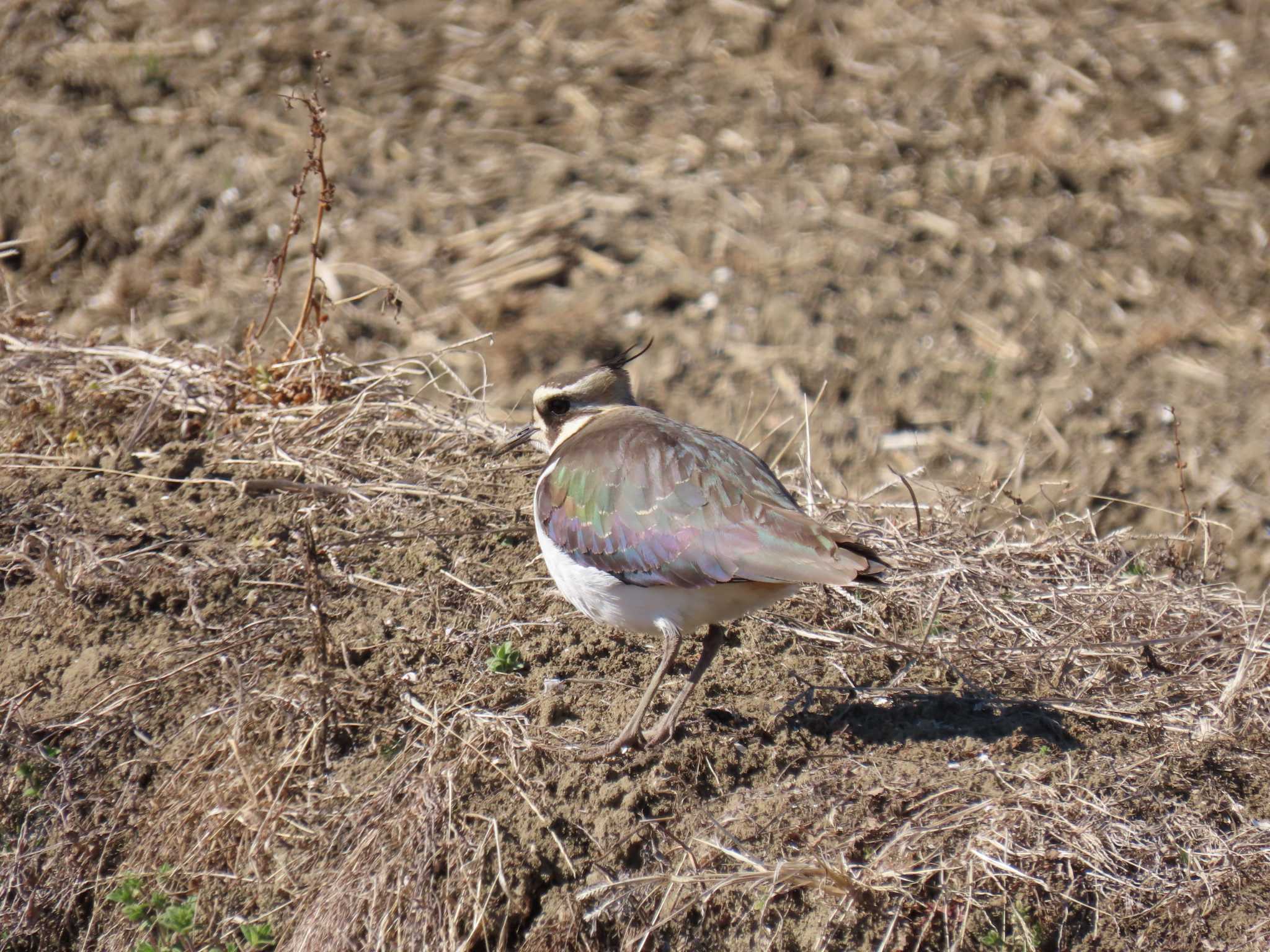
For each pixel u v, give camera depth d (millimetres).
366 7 24484
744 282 19594
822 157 21953
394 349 18047
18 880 9523
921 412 17891
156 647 10758
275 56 22984
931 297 19562
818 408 17812
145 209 19875
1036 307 19500
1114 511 16484
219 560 11602
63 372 14094
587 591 9812
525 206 20703
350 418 13391
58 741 10188
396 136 21797
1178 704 10500
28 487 12562
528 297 19125
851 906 8609
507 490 12680
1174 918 8727
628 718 9945
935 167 21781
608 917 8680
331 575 11516
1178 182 21422
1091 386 18250
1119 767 9664
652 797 9266
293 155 21047
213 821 9539
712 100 23016
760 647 10922
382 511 12312
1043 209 21047
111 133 21016
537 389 11047
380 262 19438
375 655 10609
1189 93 22828
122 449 13086
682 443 9688
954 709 10336
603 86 23234
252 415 13617
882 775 9492
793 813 9148
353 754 9812
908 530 12891
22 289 18312
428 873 8828
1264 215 20844
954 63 23516
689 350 18547
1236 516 16328
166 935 9195
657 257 20000
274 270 14758
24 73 21938
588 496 9672
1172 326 19328
